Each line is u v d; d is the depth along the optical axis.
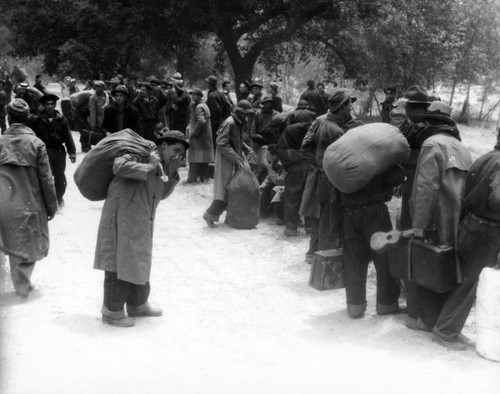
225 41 24.58
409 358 5.17
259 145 10.88
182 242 8.95
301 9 23.11
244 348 5.41
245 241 8.95
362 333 5.72
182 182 13.27
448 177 5.33
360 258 6.01
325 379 4.77
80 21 27.61
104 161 5.69
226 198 9.61
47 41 31.03
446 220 5.38
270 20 25.42
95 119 15.24
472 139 22.39
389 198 5.95
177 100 15.02
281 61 27.89
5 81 24.58
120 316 5.86
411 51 22.75
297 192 8.95
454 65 25.11
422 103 6.58
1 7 31.56
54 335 5.59
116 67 29.20
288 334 5.72
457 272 5.33
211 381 4.71
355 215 5.90
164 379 4.79
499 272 5.20
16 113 6.65
